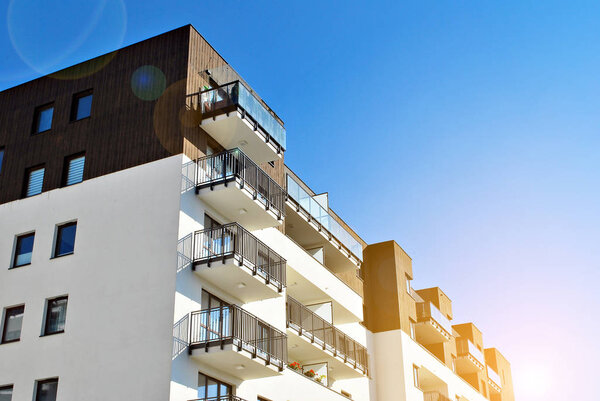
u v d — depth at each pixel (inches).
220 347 814.5
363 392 1414.9
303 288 1232.2
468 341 1963.6
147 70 983.0
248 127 959.0
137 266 855.7
